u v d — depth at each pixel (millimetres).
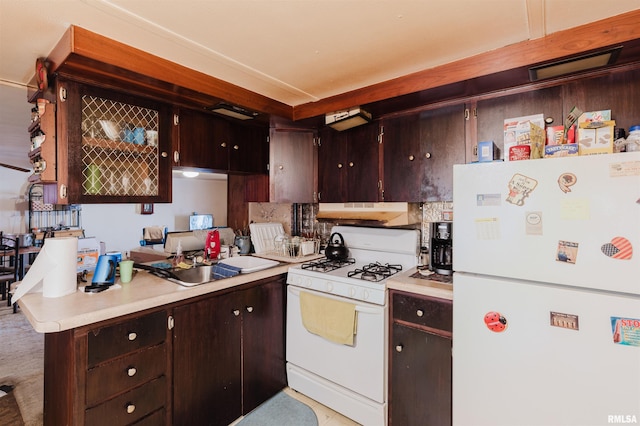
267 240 2707
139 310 1402
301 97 2227
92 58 1395
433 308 1600
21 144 3998
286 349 2219
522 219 1241
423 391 1638
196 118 2070
